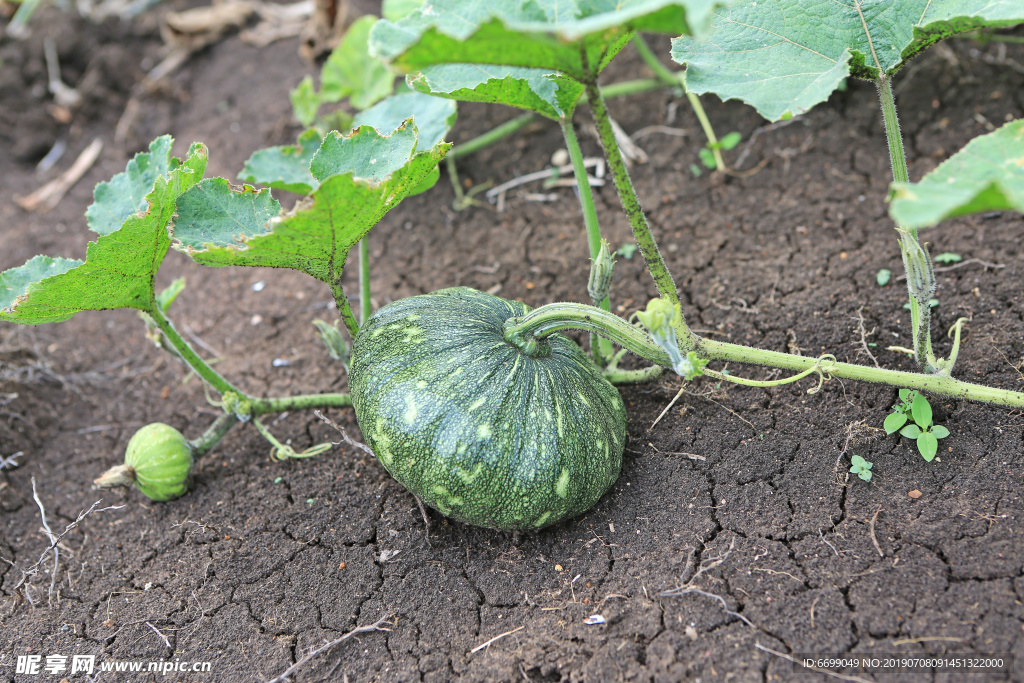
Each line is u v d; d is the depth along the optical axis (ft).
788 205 3.62
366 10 4.53
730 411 3.17
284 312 3.71
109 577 3.12
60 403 3.55
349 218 2.86
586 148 3.92
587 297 3.53
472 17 2.94
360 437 3.31
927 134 3.70
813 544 2.90
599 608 2.89
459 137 4.04
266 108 4.26
